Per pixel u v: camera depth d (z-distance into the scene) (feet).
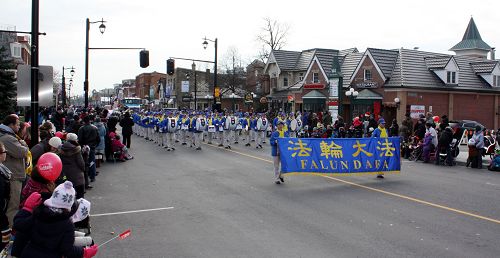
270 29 228.84
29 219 14.69
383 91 134.31
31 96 34.06
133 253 24.82
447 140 65.26
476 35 226.99
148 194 40.78
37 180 17.35
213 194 40.93
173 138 97.45
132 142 99.04
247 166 59.52
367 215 33.45
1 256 21.59
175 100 283.18
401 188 44.93
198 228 29.81
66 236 14.70
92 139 46.78
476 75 149.07
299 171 48.34
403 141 75.10
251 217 32.65
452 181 50.21
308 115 111.75
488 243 26.91
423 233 28.86
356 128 91.71
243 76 250.16
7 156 25.17
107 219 32.12
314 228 29.81
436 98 133.90
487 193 42.88
